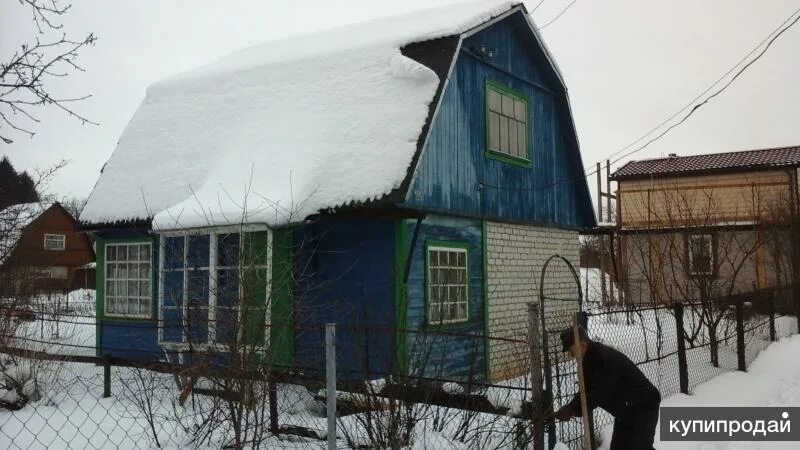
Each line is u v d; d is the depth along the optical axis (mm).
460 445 5363
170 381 7773
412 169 8773
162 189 11188
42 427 6277
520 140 12273
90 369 10102
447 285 9938
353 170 9094
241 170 10117
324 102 10289
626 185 24406
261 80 11516
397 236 9023
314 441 5754
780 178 22344
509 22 12039
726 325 11000
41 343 9031
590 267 28609
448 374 9383
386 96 9742
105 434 6105
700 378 9297
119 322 11695
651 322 13125
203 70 13367
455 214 10117
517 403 5457
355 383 5508
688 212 16953
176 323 10055
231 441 5711
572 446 5766
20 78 6039
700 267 14812
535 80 12930
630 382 5031
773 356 11352
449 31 9969
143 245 11547
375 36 11195
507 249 11656
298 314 7680
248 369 5395
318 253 9562
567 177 14047
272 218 8727
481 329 10570
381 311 8984
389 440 5113
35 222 10406
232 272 7996
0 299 9195
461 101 10539
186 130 11867
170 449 5605
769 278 21203
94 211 11930
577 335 5094
